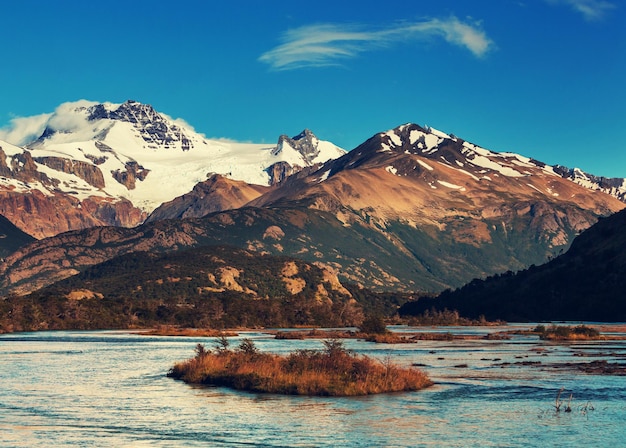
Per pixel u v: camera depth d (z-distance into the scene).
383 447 67.94
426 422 78.62
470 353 163.62
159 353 166.50
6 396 95.88
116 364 138.12
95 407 87.38
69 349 180.12
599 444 68.94
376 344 199.62
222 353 119.06
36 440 70.75
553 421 79.25
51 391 100.19
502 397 94.44
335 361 105.12
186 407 87.00
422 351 169.88
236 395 95.88
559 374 119.38
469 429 75.12
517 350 173.75
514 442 69.69
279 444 69.31
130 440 70.88
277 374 102.56
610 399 93.19
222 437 71.94
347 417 80.94
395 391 99.44
